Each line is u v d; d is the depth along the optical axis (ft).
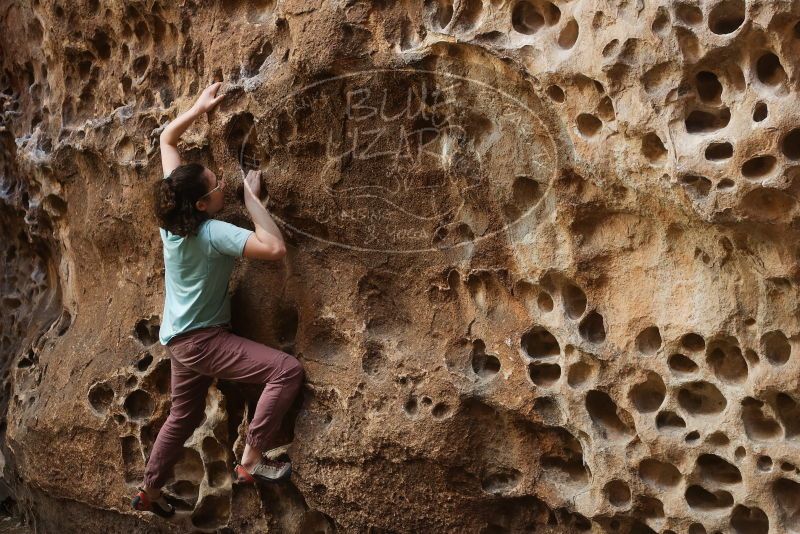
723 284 8.16
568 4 8.29
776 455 8.00
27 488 13.41
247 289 10.41
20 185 14.11
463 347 9.54
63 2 11.68
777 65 7.52
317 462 10.05
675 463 8.51
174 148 10.09
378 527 10.03
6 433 13.82
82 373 11.86
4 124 13.88
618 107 8.04
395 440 9.59
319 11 9.30
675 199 7.97
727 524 8.37
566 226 8.80
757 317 8.00
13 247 14.92
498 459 9.54
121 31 11.24
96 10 11.43
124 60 11.43
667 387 8.48
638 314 8.61
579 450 9.28
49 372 12.50
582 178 8.56
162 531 11.62
